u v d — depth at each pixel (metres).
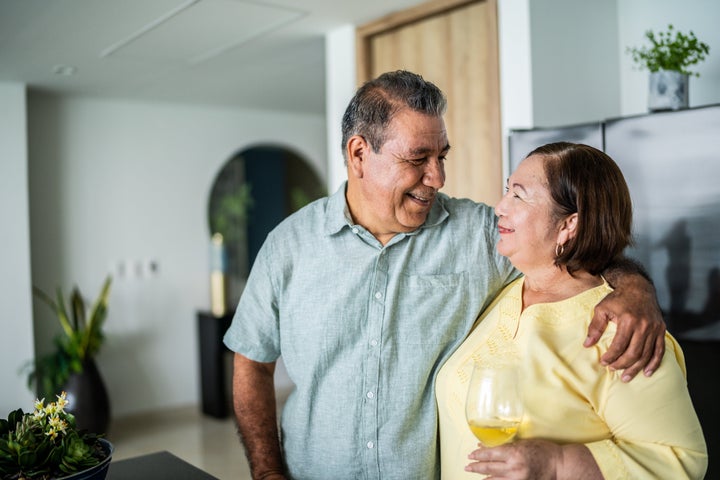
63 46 3.46
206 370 5.01
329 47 3.55
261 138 5.63
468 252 1.38
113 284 4.88
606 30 2.95
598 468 0.98
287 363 1.45
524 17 2.64
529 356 1.11
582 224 1.12
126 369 4.92
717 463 1.94
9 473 1.07
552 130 2.29
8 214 4.15
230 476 3.61
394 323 1.34
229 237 5.86
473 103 2.97
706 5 2.65
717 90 2.63
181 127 5.21
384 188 1.27
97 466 1.11
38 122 4.59
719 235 1.91
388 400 1.33
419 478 1.33
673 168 2.00
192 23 3.18
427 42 3.15
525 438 1.06
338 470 1.37
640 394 1.01
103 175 4.85
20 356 4.16
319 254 1.38
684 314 1.99
